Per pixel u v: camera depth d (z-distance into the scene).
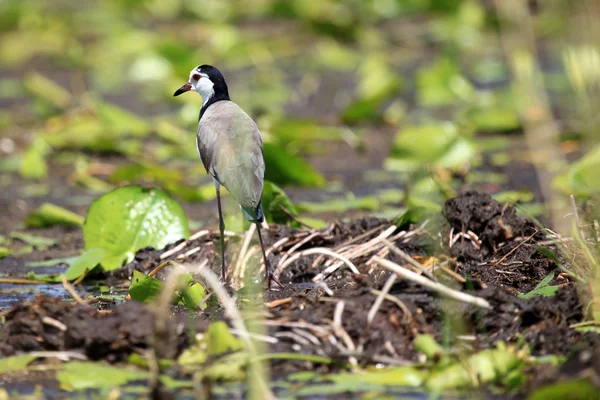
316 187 15.47
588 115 11.16
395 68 25.22
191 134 19.05
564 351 8.05
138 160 17.02
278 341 8.20
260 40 27.53
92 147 18.33
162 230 11.35
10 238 13.14
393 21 30.08
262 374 7.63
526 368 7.80
